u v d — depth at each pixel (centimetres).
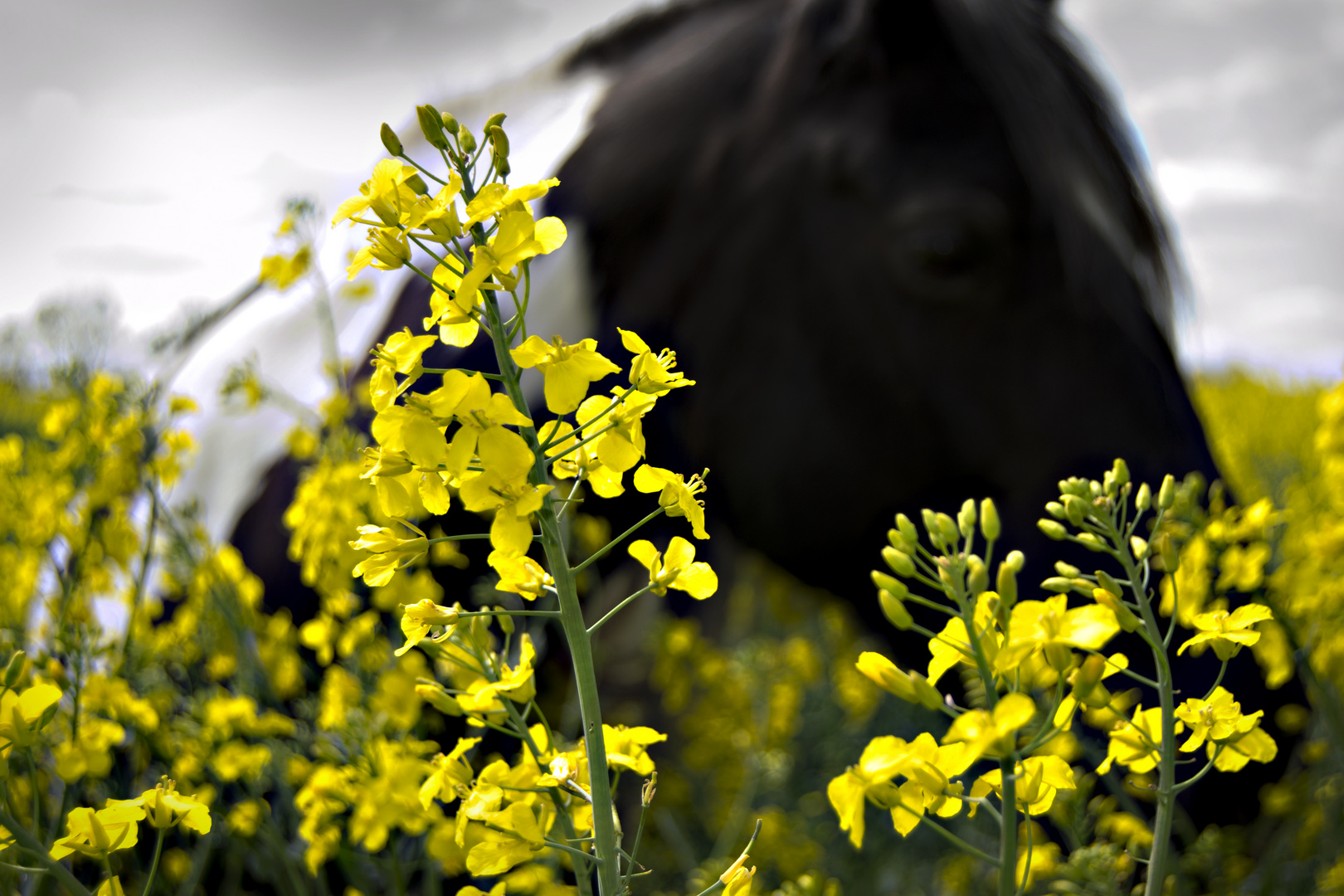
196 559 102
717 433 125
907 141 110
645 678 204
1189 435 107
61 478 95
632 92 127
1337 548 94
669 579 66
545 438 66
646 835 156
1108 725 68
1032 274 107
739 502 127
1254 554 80
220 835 97
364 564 66
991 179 107
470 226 65
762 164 117
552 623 110
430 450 64
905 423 114
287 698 108
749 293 119
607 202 122
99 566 93
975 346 109
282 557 117
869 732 195
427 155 142
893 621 67
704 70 123
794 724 158
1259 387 359
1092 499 70
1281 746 92
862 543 122
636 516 122
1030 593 103
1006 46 105
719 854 144
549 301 120
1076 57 112
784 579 155
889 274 111
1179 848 91
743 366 122
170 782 68
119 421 94
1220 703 68
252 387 107
